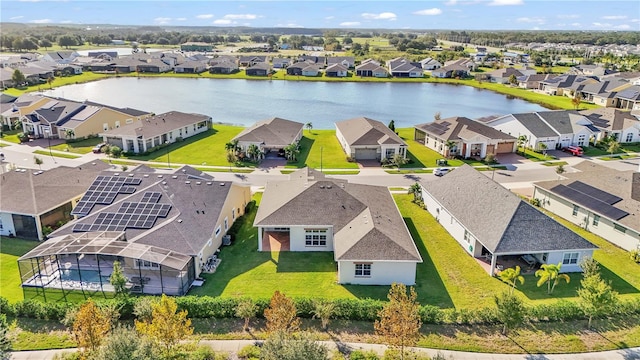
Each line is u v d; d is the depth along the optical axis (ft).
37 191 144.36
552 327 95.91
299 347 71.82
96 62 594.24
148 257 107.14
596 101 397.60
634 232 128.67
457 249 132.67
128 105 376.89
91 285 110.11
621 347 89.76
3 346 80.69
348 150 226.99
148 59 615.57
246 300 96.78
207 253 123.34
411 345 85.51
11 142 247.50
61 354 86.89
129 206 129.49
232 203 146.20
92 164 175.63
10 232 139.03
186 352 86.07
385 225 123.34
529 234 118.52
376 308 96.99
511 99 440.86
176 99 412.77
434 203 154.92
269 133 234.79
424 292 110.01
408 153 237.04
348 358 86.22
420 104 409.08
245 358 85.87
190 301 98.17
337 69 565.12
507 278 106.52
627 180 148.05
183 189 139.13
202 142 254.06
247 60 653.30
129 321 97.35
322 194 137.08
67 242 114.01
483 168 211.82
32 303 97.14
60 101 279.90
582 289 105.70
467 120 245.04
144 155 227.61
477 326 96.12
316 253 130.41
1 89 426.92
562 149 242.37
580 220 148.46
